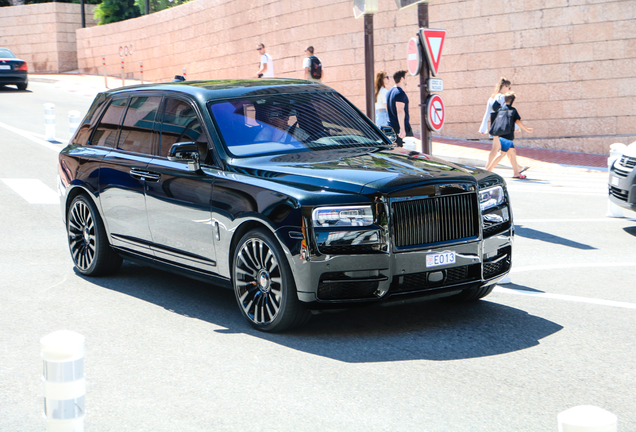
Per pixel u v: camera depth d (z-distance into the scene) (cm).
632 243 881
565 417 254
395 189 517
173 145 588
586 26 1752
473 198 548
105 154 706
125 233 679
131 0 4466
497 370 472
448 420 396
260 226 551
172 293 671
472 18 1908
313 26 2411
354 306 519
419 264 523
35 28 4581
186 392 440
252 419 400
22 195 1162
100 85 3506
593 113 1769
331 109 670
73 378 315
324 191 520
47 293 669
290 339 538
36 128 2031
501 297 650
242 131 609
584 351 507
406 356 499
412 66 1004
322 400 425
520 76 1855
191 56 3356
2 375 471
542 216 1071
